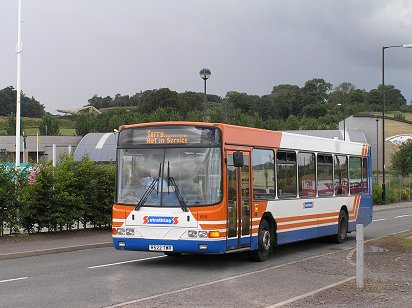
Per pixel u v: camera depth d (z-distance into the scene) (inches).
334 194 728.3
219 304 351.3
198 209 488.4
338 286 404.8
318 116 5693.9
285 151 613.3
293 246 717.3
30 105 6072.8
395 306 337.4
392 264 521.3
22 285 424.8
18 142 802.8
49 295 385.1
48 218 753.6
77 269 510.0
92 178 813.9
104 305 352.5
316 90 6520.7
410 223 1092.5
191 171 497.4
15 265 538.0
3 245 664.4
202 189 492.1
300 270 499.2
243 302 358.6
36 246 658.2
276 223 586.9
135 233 505.4
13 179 730.8
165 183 502.3
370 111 6102.4
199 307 341.1
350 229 775.7
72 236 761.6
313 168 676.7
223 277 466.9
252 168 546.0
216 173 493.7
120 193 517.7
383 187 1806.1
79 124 4069.9
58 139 3513.8
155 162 508.7
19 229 754.8
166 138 509.4
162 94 4837.6
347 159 772.6
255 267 526.6
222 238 489.4
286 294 388.8
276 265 540.4
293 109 5851.4
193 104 4872.0
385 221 1149.7
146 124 518.6
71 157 815.7
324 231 698.2
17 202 728.3
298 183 637.3
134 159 517.3
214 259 580.4
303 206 644.7
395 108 6427.2
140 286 422.3
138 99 7194.9
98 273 486.0
